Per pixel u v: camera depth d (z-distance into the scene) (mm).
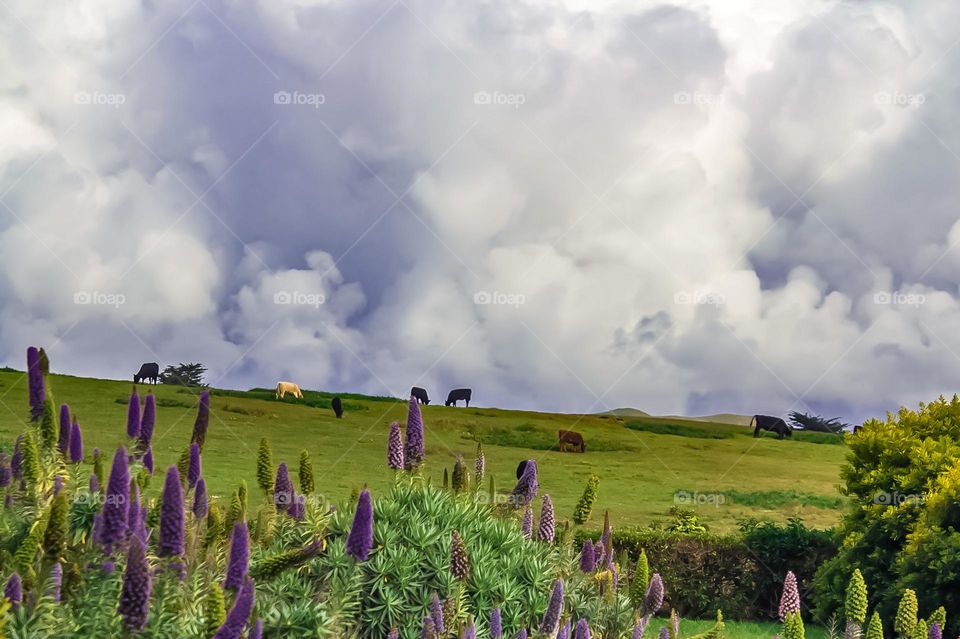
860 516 15125
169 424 40656
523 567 8039
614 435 46875
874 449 15297
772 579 18688
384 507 7973
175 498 5531
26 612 5367
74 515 7039
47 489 7340
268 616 6094
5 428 35500
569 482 35812
